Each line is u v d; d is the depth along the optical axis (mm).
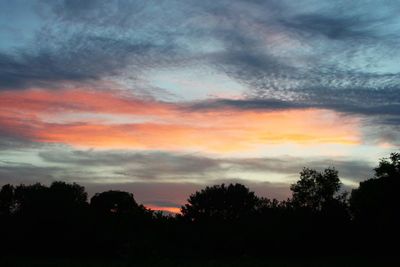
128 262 42250
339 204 85438
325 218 77562
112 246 66688
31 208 71312
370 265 54188
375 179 79625
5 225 69812
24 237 67500
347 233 76750
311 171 98500
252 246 71250
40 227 68375
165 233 72812
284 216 79188
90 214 74812
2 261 52750
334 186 97062
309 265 53094
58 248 67375
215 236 71375
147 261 42625
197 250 67812
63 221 69000
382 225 74250
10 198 107625
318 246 74125
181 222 83938
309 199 97375
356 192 84938
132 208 101688
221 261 55438
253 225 74375
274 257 70562
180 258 59875
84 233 67938
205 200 112812
